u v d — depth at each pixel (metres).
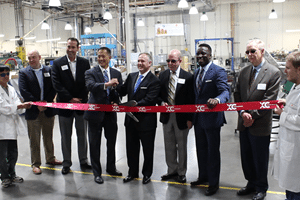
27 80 3.35
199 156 2.93
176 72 2.93
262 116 2.48
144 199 2.70
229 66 14.43
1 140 2.95
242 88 2.66
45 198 2.78
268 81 2.45
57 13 17.88
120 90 3.16
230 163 3.69
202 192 2.81
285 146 2.00
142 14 17.94
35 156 3.47
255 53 2.46
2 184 3.05
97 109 3.00
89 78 3.00
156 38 18.64
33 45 17.66
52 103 3.16
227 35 17.22
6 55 10.50
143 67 2.91
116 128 3.28
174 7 17.38
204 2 15.12
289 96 2.00
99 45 11.73
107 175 3.34
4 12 17.02
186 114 2.96
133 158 3.14
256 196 2.57
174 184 3.03
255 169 2.70
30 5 16.80
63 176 3.35
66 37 20.47
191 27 17.86
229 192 2.81
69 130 3.42
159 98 3.07
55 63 3.30
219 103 2.45
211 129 2.69
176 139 3.04
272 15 13.61
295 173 1.95
